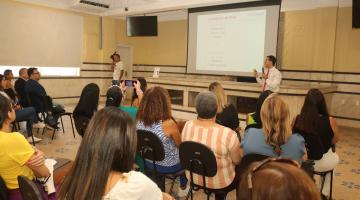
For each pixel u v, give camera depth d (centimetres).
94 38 931
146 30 865
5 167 177
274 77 544
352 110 680
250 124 295
